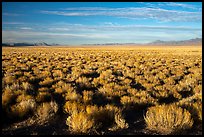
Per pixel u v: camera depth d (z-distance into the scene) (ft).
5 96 28.99
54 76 55.11
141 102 28.86
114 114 23.08
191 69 70.85
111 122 22.71
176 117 20.86
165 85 44.14
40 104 27.89
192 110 24.70
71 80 48.80
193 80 49.67
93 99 33.19
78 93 35.78
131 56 137.18
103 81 45.98
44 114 23.61
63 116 24.40
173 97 36.40
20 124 21.98
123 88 39.58
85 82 45.70
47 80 44.52
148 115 23.13
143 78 54.08
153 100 30.94
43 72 57.57
